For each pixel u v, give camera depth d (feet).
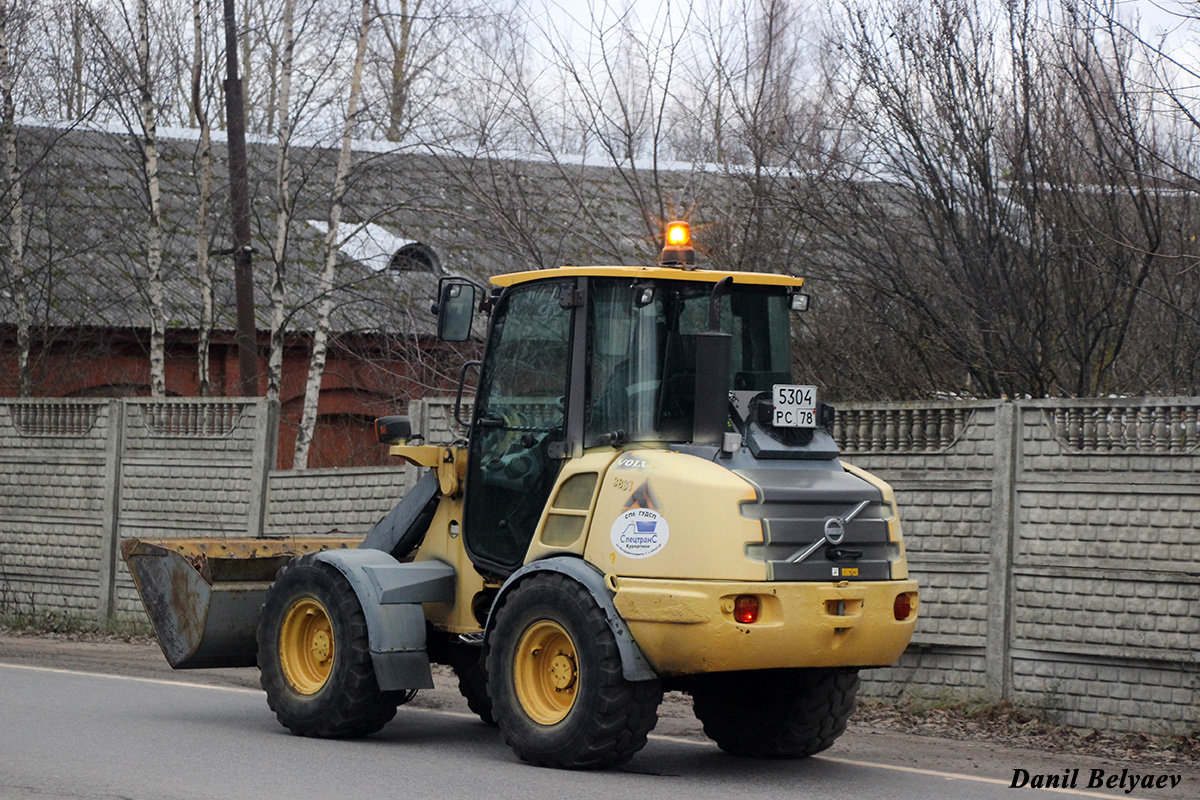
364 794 42.52
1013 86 85.76
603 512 47.93
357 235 147.64
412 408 85.25
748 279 50.83
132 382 141.18
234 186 121.90
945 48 86.74
